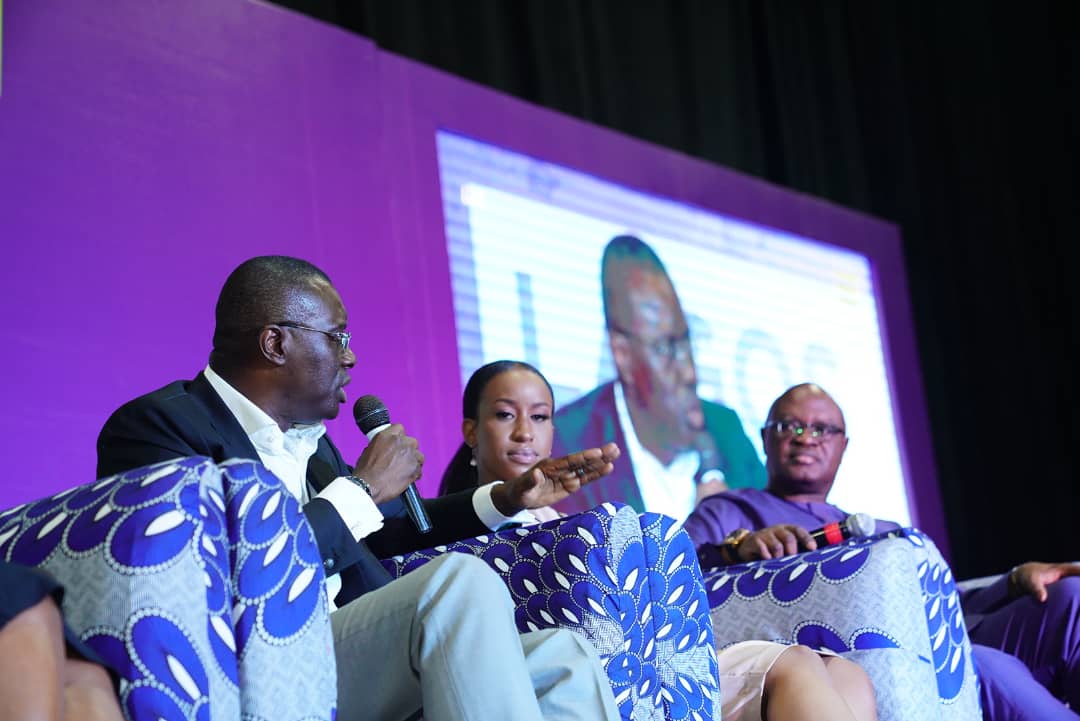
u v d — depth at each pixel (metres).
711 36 8.92
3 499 4.47
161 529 2.38
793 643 4.00
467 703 2.60
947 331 9.78
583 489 6.55
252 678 2.46
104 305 4.86
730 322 7.66
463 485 5.05
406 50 7.29
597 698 2.82
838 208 8.65
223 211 5.31
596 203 7.13
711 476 7.23
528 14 7.91
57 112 4.92
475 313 6.30
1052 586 5.02
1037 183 10.38
